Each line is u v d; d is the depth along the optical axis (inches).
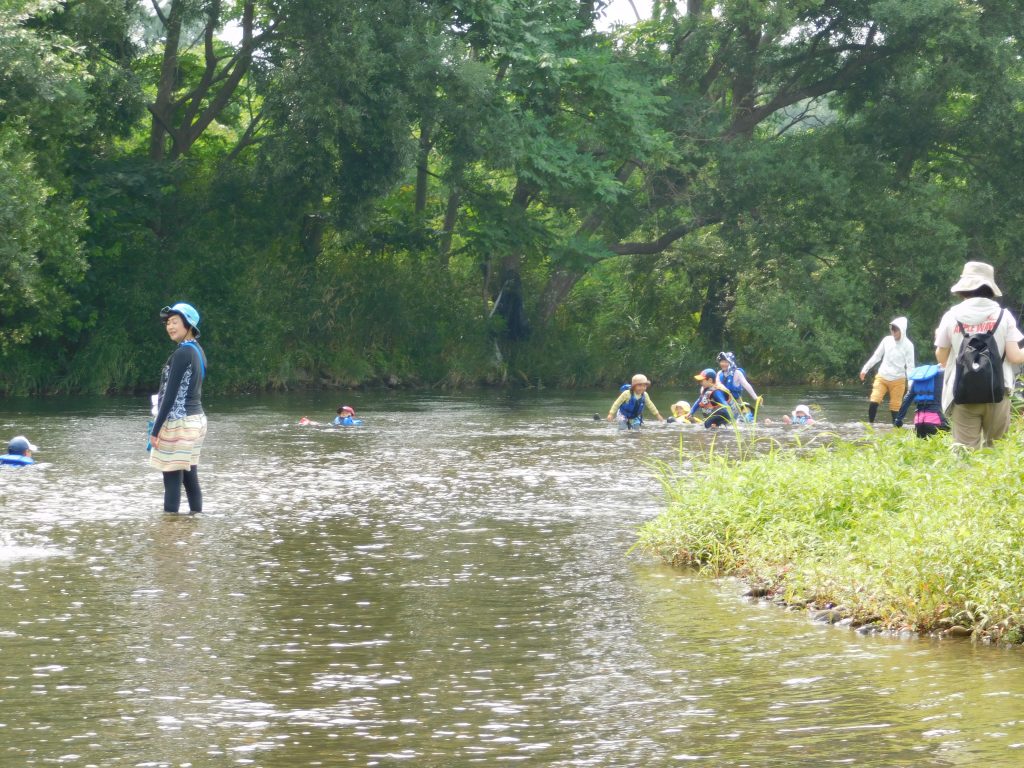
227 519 459.2
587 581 344.2
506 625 287.6
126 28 1446.9
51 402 1275.8
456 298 1808.6
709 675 241.8
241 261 1561.3
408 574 351.6
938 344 441.7
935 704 217.6
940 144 2068.2
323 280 1694.1
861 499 377.1
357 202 1517.0
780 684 234.1
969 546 288.0
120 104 1437.0
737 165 1831.9
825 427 954.1
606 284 2139.5
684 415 1020.5
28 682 234.8
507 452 744.3
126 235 1528.1
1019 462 334.3
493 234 1684.3
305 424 981.8
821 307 1863.9
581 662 252.4
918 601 283.0
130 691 228.7
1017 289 2048.5
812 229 1877.5
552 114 1708.9
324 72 1407.5
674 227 1952.5
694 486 422.3
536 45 1619.1
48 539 407.8
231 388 1567.4
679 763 186.7
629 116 1675.7
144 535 418.3
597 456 717.3
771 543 352.5
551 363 1846.7
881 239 1916.8
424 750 194.4
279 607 305.4
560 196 1747.0
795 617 299.4
